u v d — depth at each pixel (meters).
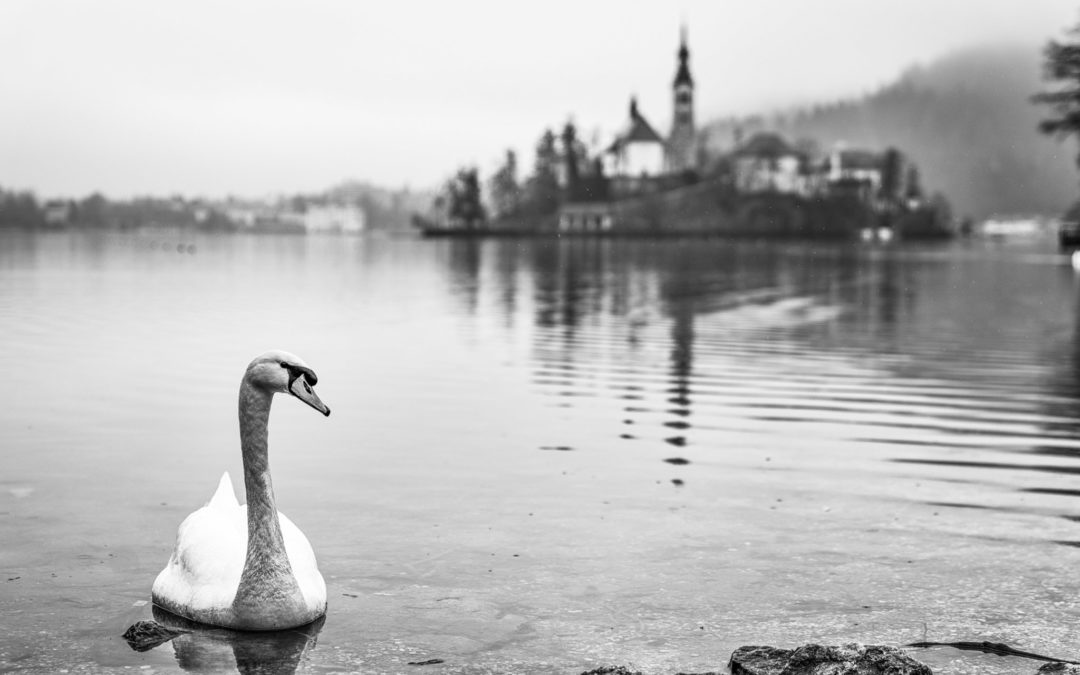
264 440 7.91
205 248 157.12
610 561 9.64
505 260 107.00
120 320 33.00
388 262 98.69
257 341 27.45
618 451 14.41
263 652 7.46
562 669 7.25
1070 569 9.56
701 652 7.57
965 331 32.53
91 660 7.33
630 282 63.09
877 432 15.93
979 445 15.02
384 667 7.24
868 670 6.80
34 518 10.82
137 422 16.05
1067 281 66.19
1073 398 19.27
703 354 25.84
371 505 11.50
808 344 28.31
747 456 14.17
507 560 9.62
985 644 7.78
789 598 8.74
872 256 124.62
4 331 29.16
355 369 22.66
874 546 10.20
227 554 8.13
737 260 108.62
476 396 19.03
